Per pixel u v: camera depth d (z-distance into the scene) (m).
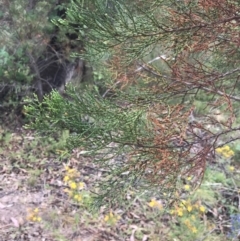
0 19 6.69
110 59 3.34
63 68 7.52
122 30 2.65
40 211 5.07
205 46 2.75
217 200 5.40
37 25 6.62
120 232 4.85
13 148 6.52
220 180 5.64
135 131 2.56
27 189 5.60
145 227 4.93
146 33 2.67
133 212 5.12
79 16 2.62
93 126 2.57
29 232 4.75
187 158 2.80
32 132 6.93
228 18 2.65
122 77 3.22
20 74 6.86
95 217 5.00
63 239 4.66
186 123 2.60
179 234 4.82
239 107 4.25
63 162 6.18
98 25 2.62
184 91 2.97
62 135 6.55
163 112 2.79
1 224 4.86
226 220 5.13
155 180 2.73
